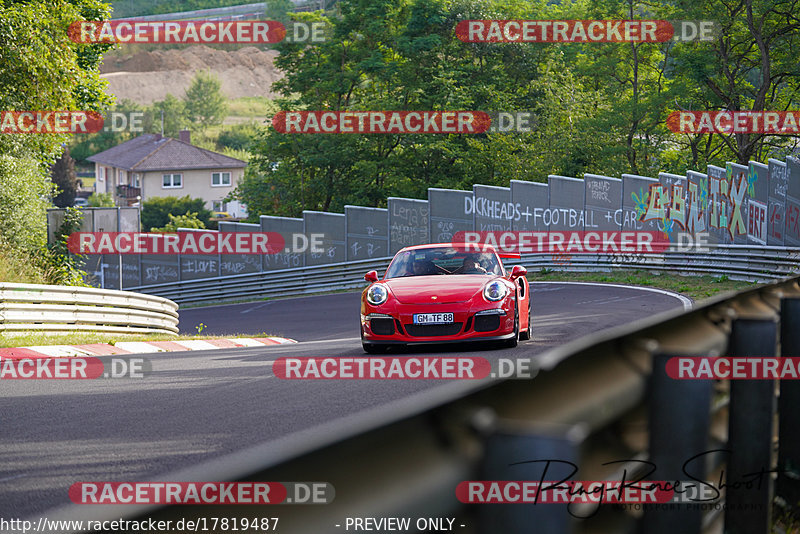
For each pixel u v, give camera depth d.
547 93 177.25
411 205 122.31
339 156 179.62
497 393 4.71
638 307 64.19
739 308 10.98
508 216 114.94
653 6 171.12
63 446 19.03
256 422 21.34
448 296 34.47
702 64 155.00
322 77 186.38
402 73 180.88
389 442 3.93
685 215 98.12
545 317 58.31
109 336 52.38
